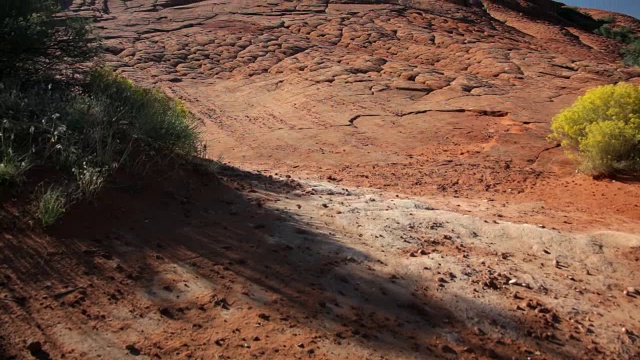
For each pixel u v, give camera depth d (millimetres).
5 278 3615
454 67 23078
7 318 3238
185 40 28344
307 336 3500
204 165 6961
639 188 8367
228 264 4371
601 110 10117
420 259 4941
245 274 4242
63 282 3717
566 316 4113
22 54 7137
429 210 6785
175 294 3818
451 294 4289
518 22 45094
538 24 45281
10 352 2965
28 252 3955
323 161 11727
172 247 4516
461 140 13344
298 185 7762
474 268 4832
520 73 21516
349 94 18812
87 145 5723
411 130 14555
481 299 4246
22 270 3742
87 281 3779
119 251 4262
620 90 10094
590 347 3713
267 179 7730
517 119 14844
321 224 5707
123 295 3697
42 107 6023
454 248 5336
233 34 29359
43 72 7430
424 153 12344
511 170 10391
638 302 4438
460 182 9648
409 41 27922
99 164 5414
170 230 4836
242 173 7723
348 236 5422
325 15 33469
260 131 15000
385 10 35219
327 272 4469
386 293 4223
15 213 4352
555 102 16922
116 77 8016
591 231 6332
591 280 4812
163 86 21141
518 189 9039
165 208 5285
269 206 6062
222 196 6102
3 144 4910
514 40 32594
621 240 5758
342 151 12641
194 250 4531
